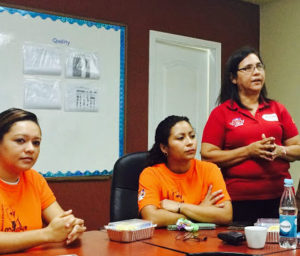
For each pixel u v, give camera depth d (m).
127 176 2.14
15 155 1.59
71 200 3.49
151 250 1.50
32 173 1.83
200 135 4.36
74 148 3.50
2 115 1.63
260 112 2.39
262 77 2.37
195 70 4.34
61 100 3.44
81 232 1.61
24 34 3.28
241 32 4.56
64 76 3.46
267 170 2.32
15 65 3.24
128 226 1.66
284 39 4.46
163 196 2.07
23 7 3.26
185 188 2.09
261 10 4.70
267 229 1.66
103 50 3.64
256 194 2.33
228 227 1.95
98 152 3.62
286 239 1.57
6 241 1.46
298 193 2.46
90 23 3.57
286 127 2.44
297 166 4.31
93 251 1.49
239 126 2.36
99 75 3.61
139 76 3.85
